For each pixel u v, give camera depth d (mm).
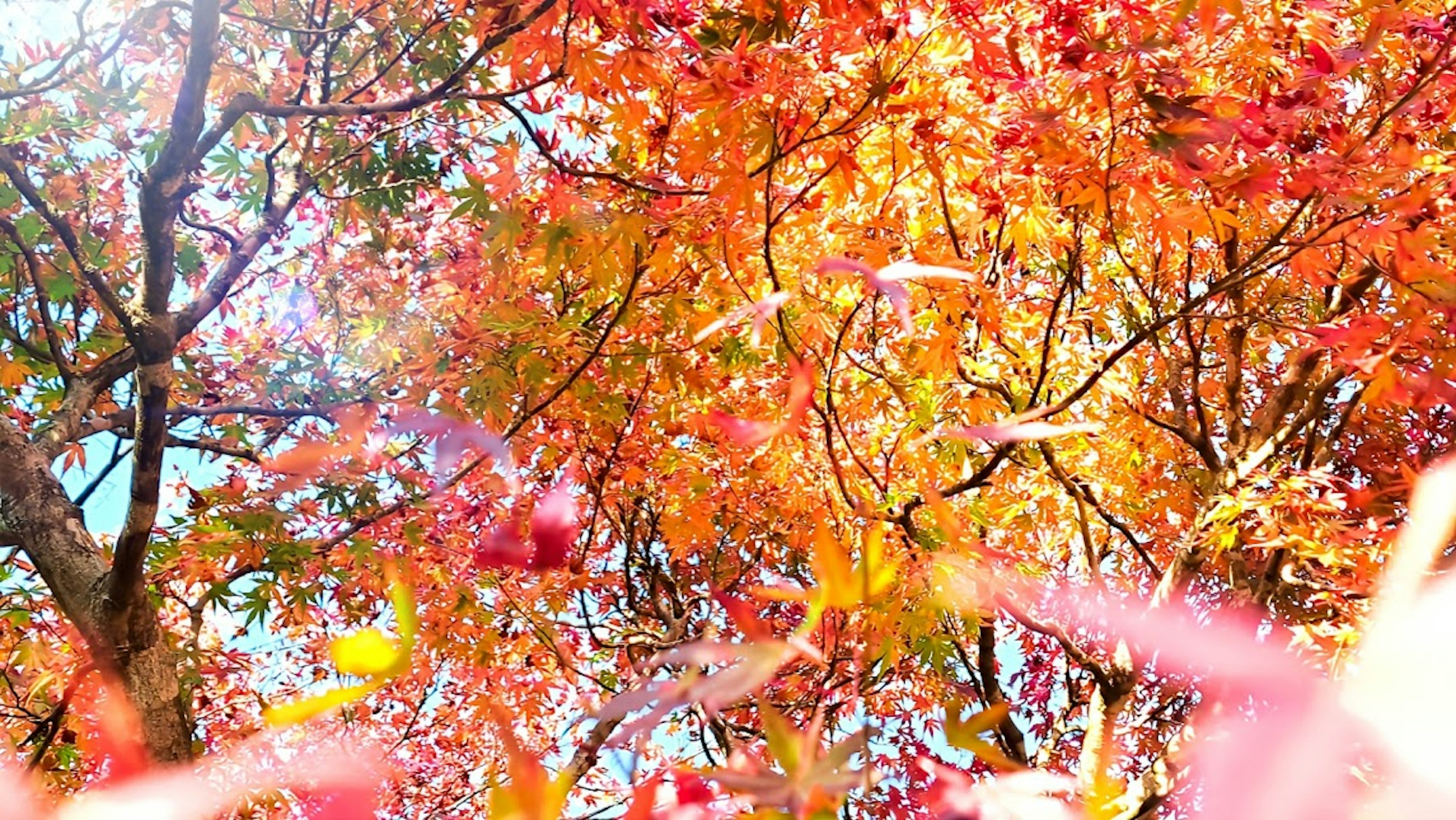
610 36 3811
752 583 7145
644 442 6520
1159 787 4723
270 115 3961
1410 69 4809
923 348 4973
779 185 4695
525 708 6523
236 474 5836
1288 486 5176
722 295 4930
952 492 5160
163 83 6164
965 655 7297
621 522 7176
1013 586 3084
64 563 3914
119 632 3768
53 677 4434
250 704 6996
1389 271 4109
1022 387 5664
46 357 5074
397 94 6125
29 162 5641
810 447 5859
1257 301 6840
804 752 890
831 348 5340
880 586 788
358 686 676
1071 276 4711
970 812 823
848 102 4043
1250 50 4098
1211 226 4227
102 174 6297
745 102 3691
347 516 5449
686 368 5344
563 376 5184
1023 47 4195
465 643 6125
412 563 5426
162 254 3898
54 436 4566
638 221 4059
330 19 6148
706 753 5559
